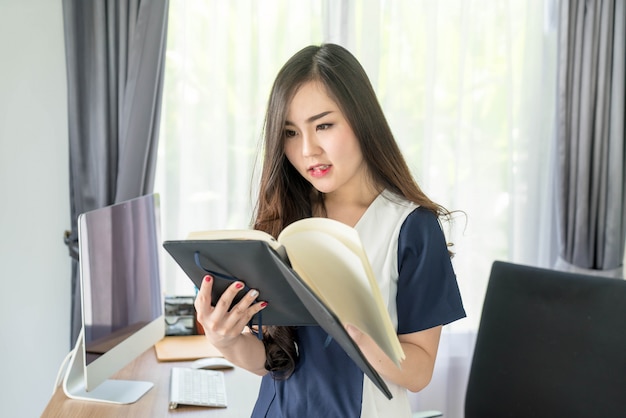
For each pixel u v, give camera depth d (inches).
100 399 67.4
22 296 101.8
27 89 99.2
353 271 38.5
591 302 65.5
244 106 103.3
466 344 112.3
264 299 44.6
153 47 96.1
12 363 102.5
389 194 50.6
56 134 100.4
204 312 44.7
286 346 49.9
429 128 107.6
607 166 109.8
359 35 104.7
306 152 47.8
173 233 103.0
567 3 106.7
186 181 103.0
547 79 112.0
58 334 103.3
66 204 101.7
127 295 71.1
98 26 95.5
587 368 64.7
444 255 49.6
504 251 112.0
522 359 69.2
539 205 112.9
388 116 106.9
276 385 51.2
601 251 110.8
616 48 107.6
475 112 109.5
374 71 104.7
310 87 47.3
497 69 109.3
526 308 69.9
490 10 108.5
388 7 105.7
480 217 111.2
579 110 108.8
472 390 72.3
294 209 52.7
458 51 108.7
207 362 77.2
